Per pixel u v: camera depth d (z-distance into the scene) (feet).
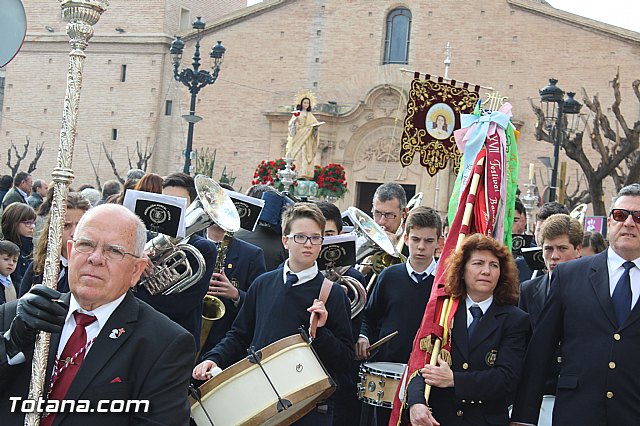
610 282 19.89
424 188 137.18
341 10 147.23
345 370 22.16
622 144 98.84
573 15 132.98
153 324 14.21
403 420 20.66
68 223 21.17
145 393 13.78
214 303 24.12
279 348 19.02
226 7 169.17
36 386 13.44
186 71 101.30
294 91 148.97
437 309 20.76
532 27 136.15
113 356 13.82
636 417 19.06
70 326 14.20
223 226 21.74
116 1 156.35
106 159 155.63
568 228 23.88
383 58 144.97
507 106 26.37
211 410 18.45
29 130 161.48
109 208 14.07
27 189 59.67
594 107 99.14
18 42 15.98
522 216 35.73
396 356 25.35
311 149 113.60
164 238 20.66
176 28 157.38
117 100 155.53
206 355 22.12
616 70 131.54
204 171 142.92
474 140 25.52
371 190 145.07
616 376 19.13
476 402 19.95
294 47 149.28
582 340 19.66
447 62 39.47
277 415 19.45
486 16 138.72
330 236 24.80
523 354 20.24
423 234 25.44
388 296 25.90
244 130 150.82
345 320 22.06
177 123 153.79
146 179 24.82
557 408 19.81
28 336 13.47
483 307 20.48
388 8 144.36
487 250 20.29
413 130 38.86
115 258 13.78
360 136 143.33
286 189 74.33
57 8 161.48
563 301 20.18
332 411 22.86
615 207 19.74
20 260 34.19
